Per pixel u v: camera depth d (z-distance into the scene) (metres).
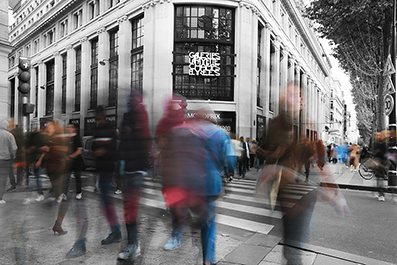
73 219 4.63
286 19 31.67
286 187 2.68
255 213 5.74
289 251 3.09
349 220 5.35
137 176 3.18
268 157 2.78
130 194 3.20
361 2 13.30
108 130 3.26
